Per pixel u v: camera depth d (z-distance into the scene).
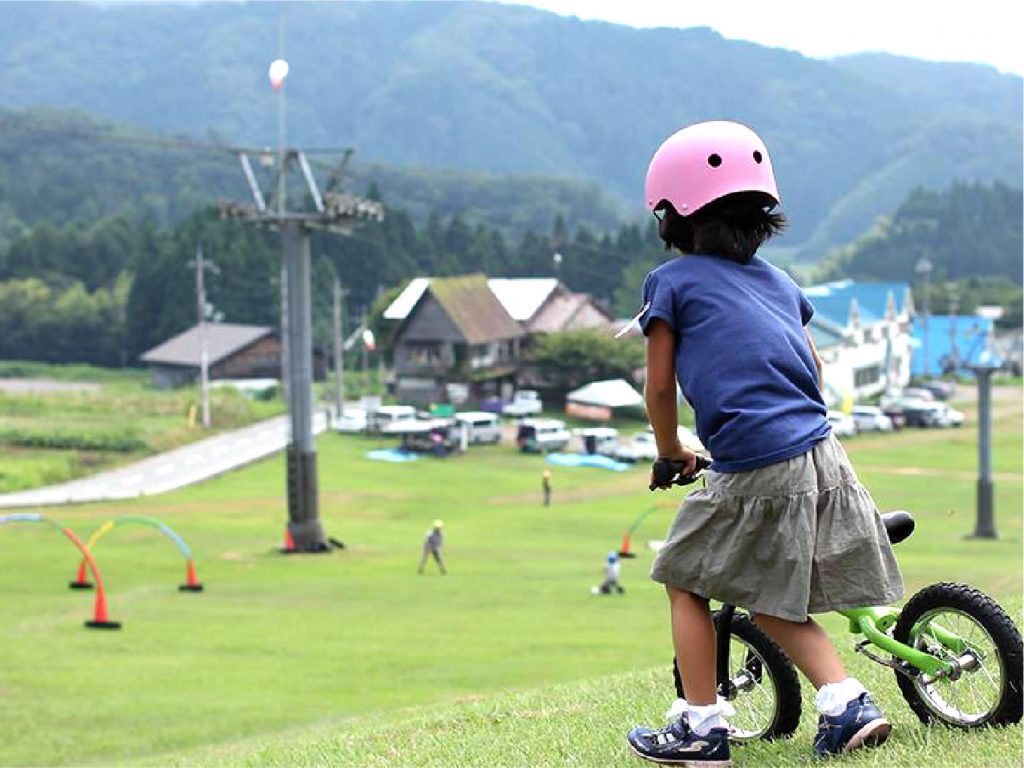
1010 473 80.50
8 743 21.30
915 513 64.00
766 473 6.58
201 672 27.11
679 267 6.87
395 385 115.50
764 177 6.86
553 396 117.62
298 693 24.77
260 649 29.86
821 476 6.63
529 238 184.38
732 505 6.66
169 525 57.09
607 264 179.88
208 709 23.45
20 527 55.12
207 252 161.38
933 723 7.45
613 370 115.88
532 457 91.69
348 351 152.50
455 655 28.50
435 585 41.16
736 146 6.82
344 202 53.16
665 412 6.87
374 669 27.03
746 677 7.95
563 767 8.31
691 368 6.74
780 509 6.59
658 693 11.88
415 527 59.75
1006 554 47.81
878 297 130.62
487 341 114.69
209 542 52.41
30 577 42.22
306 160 55.41
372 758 10.22
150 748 20.70
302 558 48.75
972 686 7.45
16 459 83.31
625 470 85.12
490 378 114.69
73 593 39.19
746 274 6.86
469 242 182.88
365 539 54.94
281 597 38.75
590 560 47.88
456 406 113.19
